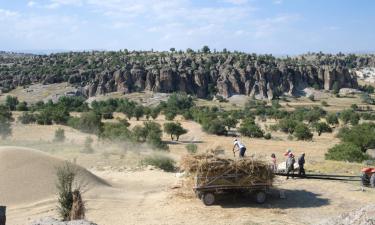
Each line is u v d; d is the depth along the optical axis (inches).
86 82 7815.0
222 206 682.2
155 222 607.2
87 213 650.2
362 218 292.0
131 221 613.9
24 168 768.3
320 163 1093.8
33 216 622.8
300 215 632.4
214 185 684.1
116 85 7632.9
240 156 756.0
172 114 3814.0
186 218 623.2
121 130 1892.2
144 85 7805.1
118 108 4394.7
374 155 1701.5
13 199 694.5
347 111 4370.1
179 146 2181.3
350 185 803.4
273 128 3260.3
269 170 699.4
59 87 7519.7
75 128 2263.8
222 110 5659.5
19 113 3572.8
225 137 2723.9
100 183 819.4
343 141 1941.4
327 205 679.1
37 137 1875.0
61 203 578.6
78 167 825.5
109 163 1136.8
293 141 2564.0
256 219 612.4
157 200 730.8
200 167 680.4
